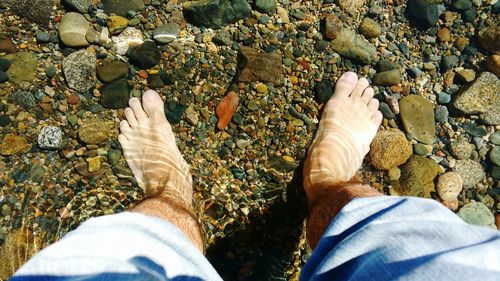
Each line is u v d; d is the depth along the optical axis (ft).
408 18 7.61
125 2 7.06
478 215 6.99
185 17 7.23
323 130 7.11
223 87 7.10
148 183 6.67
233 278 6.54
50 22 6.89
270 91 7.14
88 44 6.90
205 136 6.98
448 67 7.48
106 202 6.63
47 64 6.81
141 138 6.85
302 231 6.77
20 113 6.63
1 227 6.32
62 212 6.50
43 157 6.59
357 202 4.89
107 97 6.87
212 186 6.84
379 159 7.10
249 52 7.15
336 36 7.37
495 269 3.39
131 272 3.56
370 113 7.27
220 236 6.68
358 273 3.82
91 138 6.68
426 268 3.33
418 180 7.04
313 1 7.47
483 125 7.34
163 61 7.06
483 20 7.60
